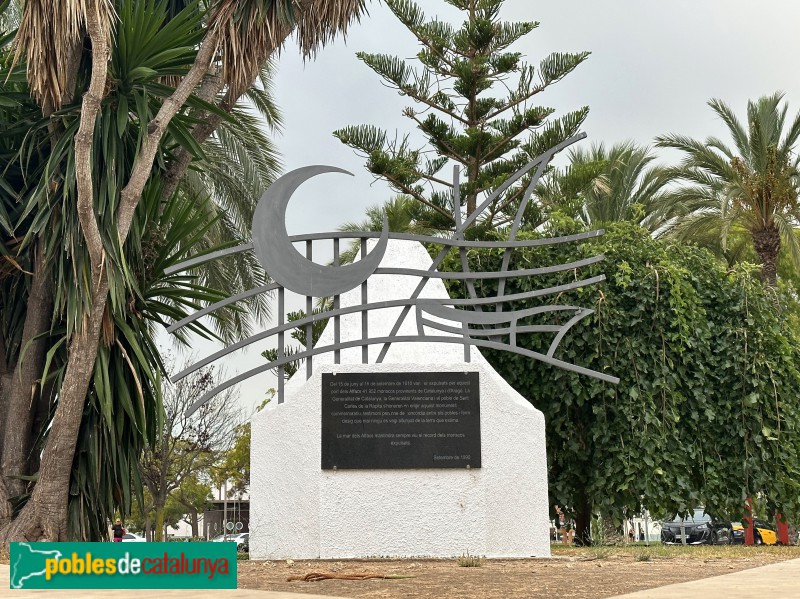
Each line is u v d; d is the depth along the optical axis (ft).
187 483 111.04
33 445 29.89
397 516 25.25
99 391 26.32
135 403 28.19
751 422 32.01
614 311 32.14
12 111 30.48
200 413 73.05
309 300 26.37
